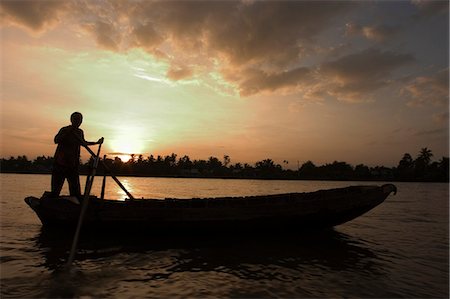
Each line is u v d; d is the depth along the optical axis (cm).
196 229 786
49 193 804
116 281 505
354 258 676
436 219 1365
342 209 852
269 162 17700
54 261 593
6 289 458
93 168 752
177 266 591
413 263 652
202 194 2950
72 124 793
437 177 13450
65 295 444
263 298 459
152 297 450
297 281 529
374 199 883
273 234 852
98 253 657
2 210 1213
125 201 797
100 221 757
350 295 479
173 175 16488
